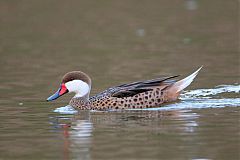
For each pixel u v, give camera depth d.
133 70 21.58
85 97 16.61
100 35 28.81
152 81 16.42
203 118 14.66
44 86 19.20
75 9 34.97
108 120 14.91
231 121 14.29
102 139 13.18
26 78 20.55
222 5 35.53
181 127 13.91
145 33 28.98
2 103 16.98
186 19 31.95
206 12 33.62
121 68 22.03
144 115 15.32
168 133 13.45
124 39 27.81
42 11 34.41
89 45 26.73
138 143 12.80
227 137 13.02
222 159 11.64
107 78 20.33
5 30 30.20
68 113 15.85
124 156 11.96
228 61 22.45
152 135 13.34
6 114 15.70
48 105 16.77
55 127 14.33
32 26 30.98
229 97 16.84
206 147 12.38
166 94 16.34
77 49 26.03
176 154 12.00
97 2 36.88
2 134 13.81
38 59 24.09
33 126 14.47
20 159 12.01
